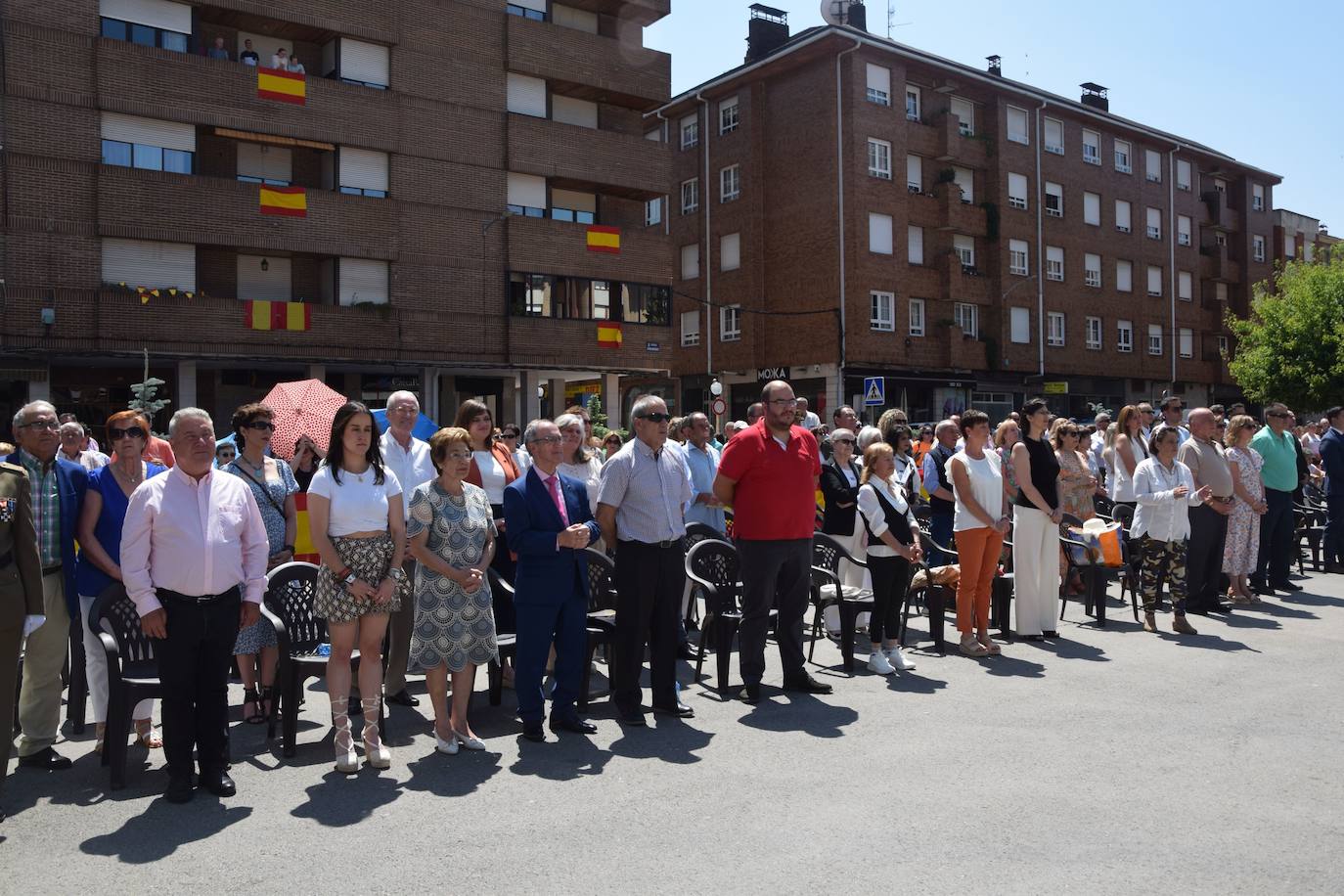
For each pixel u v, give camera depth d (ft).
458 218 94.07
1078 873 13.51
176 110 78.74
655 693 22.20
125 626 19.19
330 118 85.92
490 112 96.12
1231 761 18.28
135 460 20.40
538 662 20.47
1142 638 29.94
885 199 115.85
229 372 86.07
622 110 109.09
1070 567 36.17
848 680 25.25
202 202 79.46
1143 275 147.54
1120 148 144.66
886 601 25.82
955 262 121.70
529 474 20.88
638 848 14.51
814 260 116.16
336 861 14.20
